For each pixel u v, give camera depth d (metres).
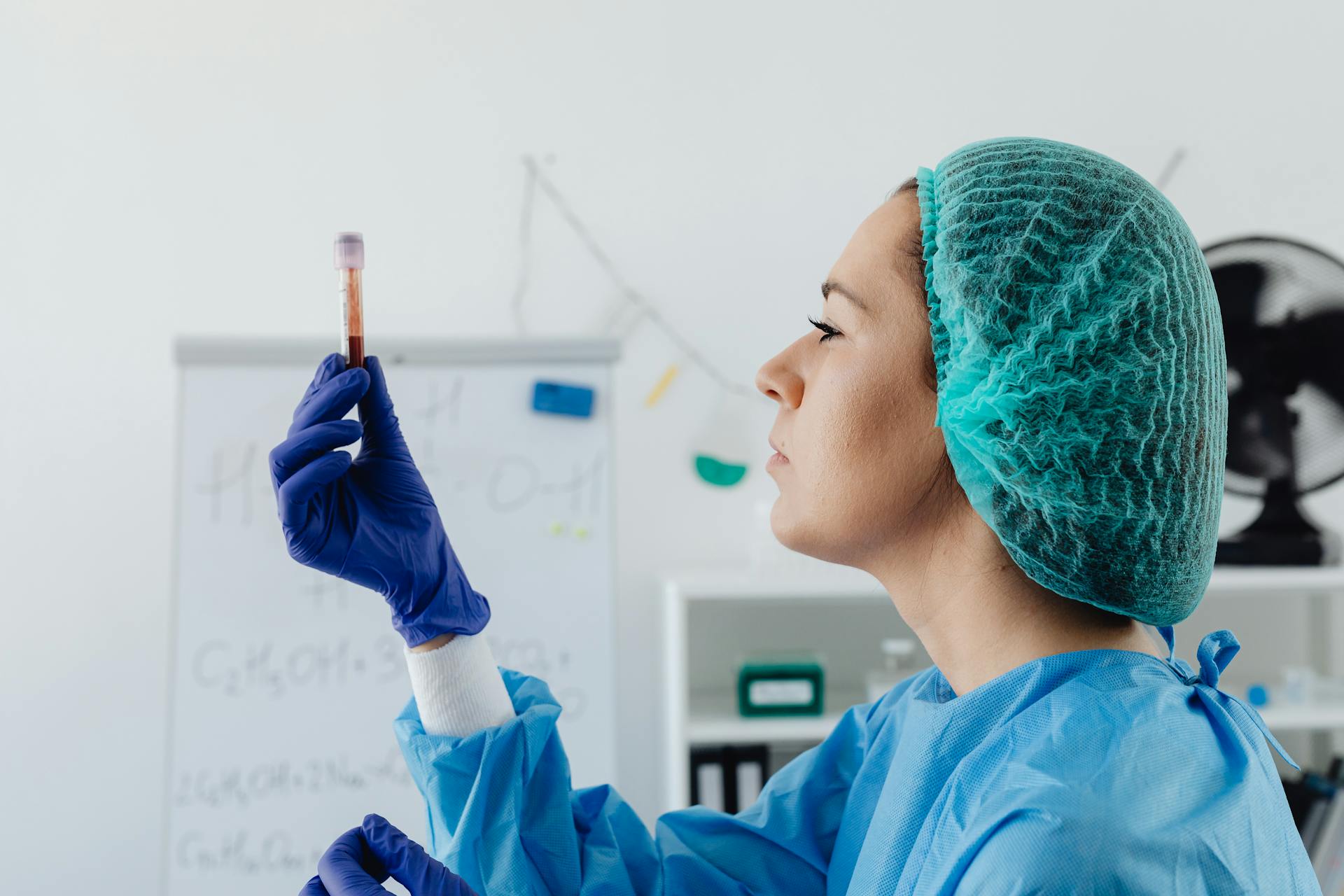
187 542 1.97
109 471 2.26
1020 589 0.60
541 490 2.03
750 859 0.81
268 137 2.31
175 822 1.91
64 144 2.28
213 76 2.31
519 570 2.01
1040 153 0.60
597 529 2.03
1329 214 2.39
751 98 2.38
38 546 2.24
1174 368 0.56
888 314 0.60
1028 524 0.57
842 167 2.38
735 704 2.18
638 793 2.32
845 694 2.26
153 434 2.27
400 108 2.34
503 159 2.35
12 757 2.22
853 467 0.60
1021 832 0.47
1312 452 2.05
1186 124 2.38
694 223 2.37
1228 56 2.39
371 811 1.94
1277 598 2.37
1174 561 0.58
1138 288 0.56
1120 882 0.45
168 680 1.99
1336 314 1.99
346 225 2.32
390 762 1.95
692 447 2.36
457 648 0.76
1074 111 2.38
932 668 0.77
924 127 2.38
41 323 2.26
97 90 2.29
